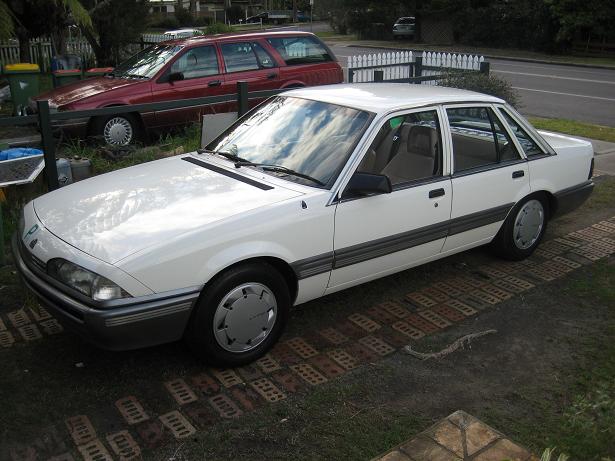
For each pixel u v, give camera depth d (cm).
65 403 354
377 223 438
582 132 1148
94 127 881
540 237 579
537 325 459
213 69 984
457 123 497
